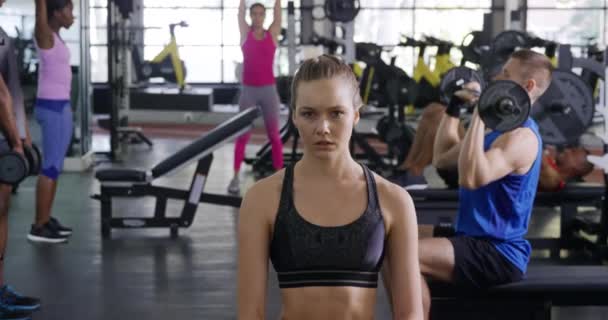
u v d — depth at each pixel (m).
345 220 1.87
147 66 14.64
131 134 11.86
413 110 11.11
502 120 3.23
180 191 6.23
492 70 6.91
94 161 9.98
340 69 1.85
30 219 6.82
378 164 9.09
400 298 1.90
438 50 9.02
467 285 3.32
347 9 9.14
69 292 4.80
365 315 1.88
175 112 14.85
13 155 4.24
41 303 4.58
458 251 3.28
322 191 1.89
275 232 1.89
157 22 16.39
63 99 5.87
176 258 5.60
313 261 1.86
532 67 3.42
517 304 3.40
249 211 1.92
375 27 16.19
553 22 15.81
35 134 8.16
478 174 3.21
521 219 3.38
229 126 6.21
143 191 6.20
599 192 5.54
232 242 6.07
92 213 7.06
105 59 15.52
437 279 3.31
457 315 3.39
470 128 3.24
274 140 7.94
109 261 5.50
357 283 1.87
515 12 9.67
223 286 4.95
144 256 5.64
